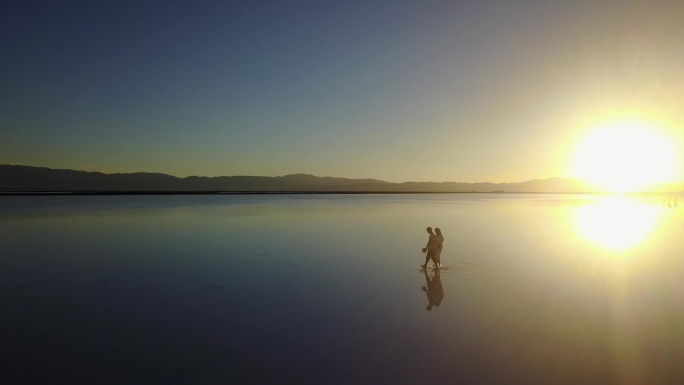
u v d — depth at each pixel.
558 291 10.66
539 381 5.91
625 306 9.40
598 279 12.03
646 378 6.00
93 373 6.20
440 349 7.00
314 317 8.68
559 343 7.26
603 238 21.36
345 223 29.75
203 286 11.38
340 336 7.60
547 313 8.89
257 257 15.84
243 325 8.22
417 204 64.44
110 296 10.41
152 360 6.63
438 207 54.25
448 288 10.99
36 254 16.61
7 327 8.18
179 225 28.11
